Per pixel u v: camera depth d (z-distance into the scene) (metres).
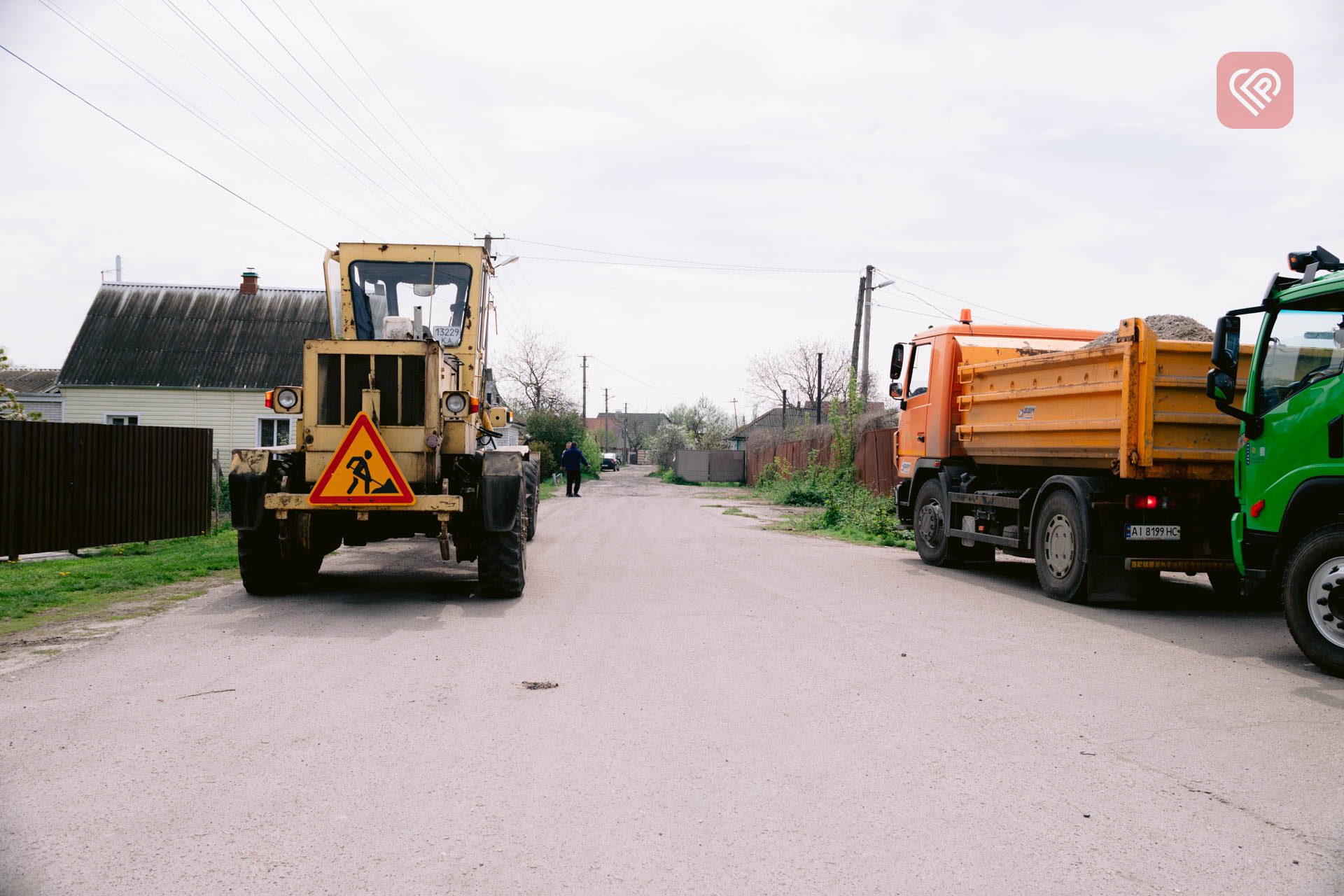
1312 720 4.61
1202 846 3.07
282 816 3.22
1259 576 6.52
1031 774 3.76
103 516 11.72
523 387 61.94
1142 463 7.86
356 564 10.91
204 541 13.08
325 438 7.76
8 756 3.81
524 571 8.33
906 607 8.06
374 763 3.78
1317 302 6.19
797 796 3.49
